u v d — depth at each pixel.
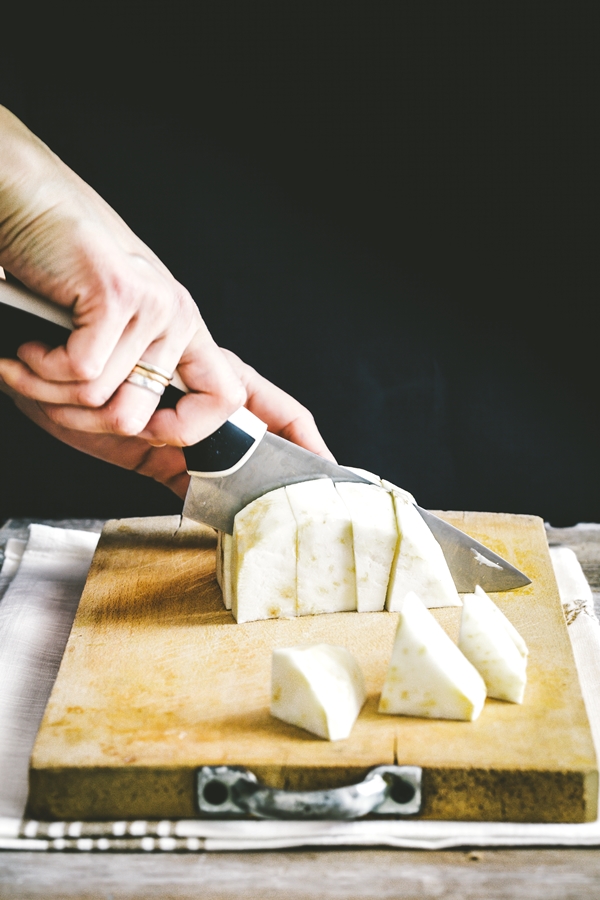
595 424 2.87
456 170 2.74
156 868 1.04
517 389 2.88
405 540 1.46
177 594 1.57
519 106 2.66
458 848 1.07
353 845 1.07
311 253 2.84
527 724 1.17
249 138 2.77
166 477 1.86
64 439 1.81
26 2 2.66
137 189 2.82
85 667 1.33
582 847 1.07
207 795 1.09
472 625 1.23
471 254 2.79
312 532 1.45
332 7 2.64
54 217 1.20
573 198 2.71
